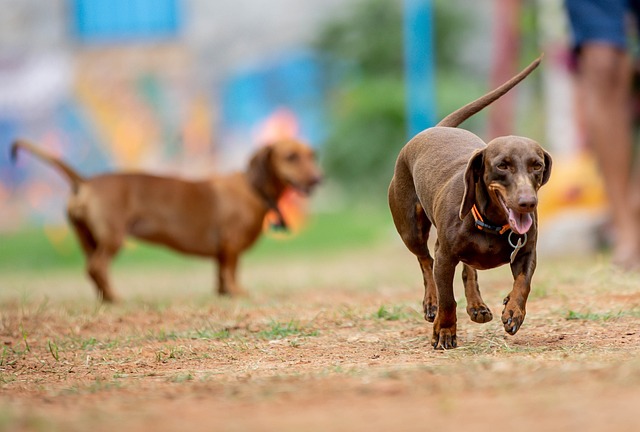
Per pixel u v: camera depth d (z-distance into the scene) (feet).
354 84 117.70
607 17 47.55
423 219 29.17
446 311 27.07
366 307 36.37
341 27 120.78
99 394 22.16
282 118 121.49
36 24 127.44
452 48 119.55
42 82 125.80
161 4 125.59
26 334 33.76
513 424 16.78
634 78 64.13
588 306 33.24
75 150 124.36
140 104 124.36
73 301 45.52
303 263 74.59
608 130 47.39
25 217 118.93
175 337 32.50
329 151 115.65
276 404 19.69
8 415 18.65
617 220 46.83
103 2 126.31
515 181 24.23
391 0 119.34
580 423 16.57
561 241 66.59
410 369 22.66
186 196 49.19
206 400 20.57
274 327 32.60
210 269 77.56
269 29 124.77
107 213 47.09
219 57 124.57
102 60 125.70
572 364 22.18
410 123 86.69
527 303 34.99
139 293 50.90
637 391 18.66
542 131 97.81
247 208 50.11
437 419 17.48
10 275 78.38
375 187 114.42
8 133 124.47
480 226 25.31
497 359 24.20
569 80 75.56
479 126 113.09
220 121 123.34
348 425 17.39
